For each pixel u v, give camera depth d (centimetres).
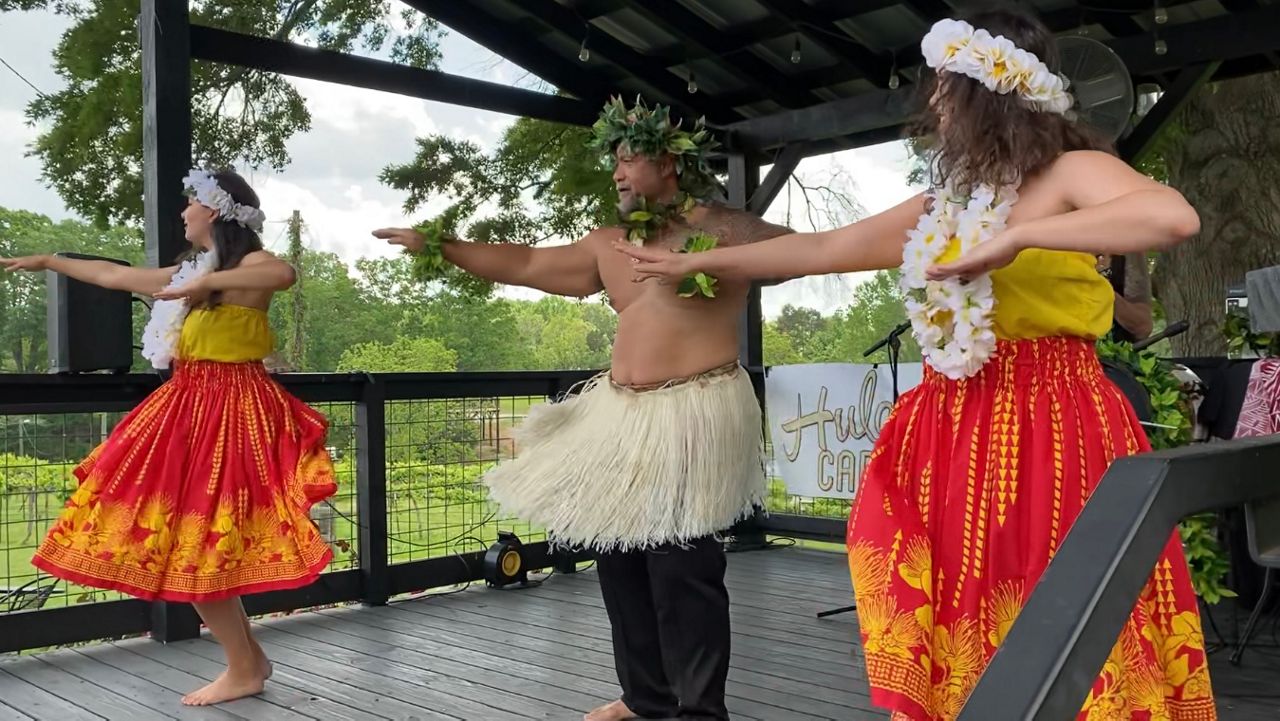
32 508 354
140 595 269
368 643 358
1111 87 332
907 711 130
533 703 286
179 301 283
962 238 135
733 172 561
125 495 271
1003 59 134
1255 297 272
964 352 135
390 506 436
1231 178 625
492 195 782
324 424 299
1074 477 132
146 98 372
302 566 279
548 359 898
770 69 541
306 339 840
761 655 333
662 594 229
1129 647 124
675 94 556
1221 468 94
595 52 525
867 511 144
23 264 296
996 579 133
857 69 509
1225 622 346
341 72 447
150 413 280
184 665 333
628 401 229
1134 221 115
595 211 796
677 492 221
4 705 293
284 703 288
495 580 447
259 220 293
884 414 468
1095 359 140
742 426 228
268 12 776
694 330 229
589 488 228
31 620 342
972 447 137
